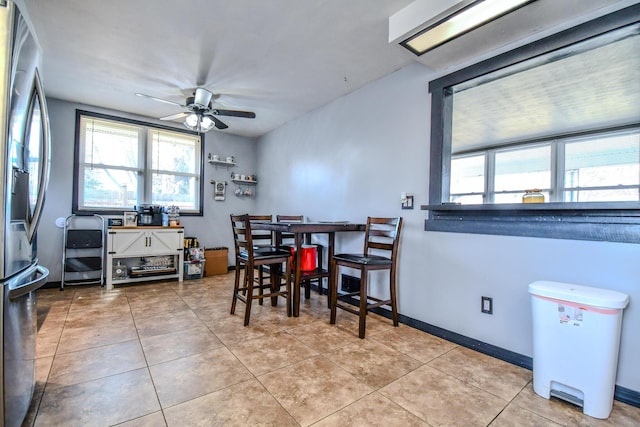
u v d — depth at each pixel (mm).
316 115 3906
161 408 1453
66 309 2932
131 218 4008
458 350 2166
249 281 2596
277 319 2725
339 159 3529
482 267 2166
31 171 1409
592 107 3648
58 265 3766
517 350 1976
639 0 1536
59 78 3082
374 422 1375
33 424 1327
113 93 3482
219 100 3631
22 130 1287
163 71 2887
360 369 1854
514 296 1997
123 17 2086
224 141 5090
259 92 3383
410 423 1374
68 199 3824
